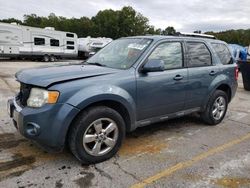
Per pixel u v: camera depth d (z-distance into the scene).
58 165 3.49
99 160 3.56
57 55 23.92
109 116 3.54
